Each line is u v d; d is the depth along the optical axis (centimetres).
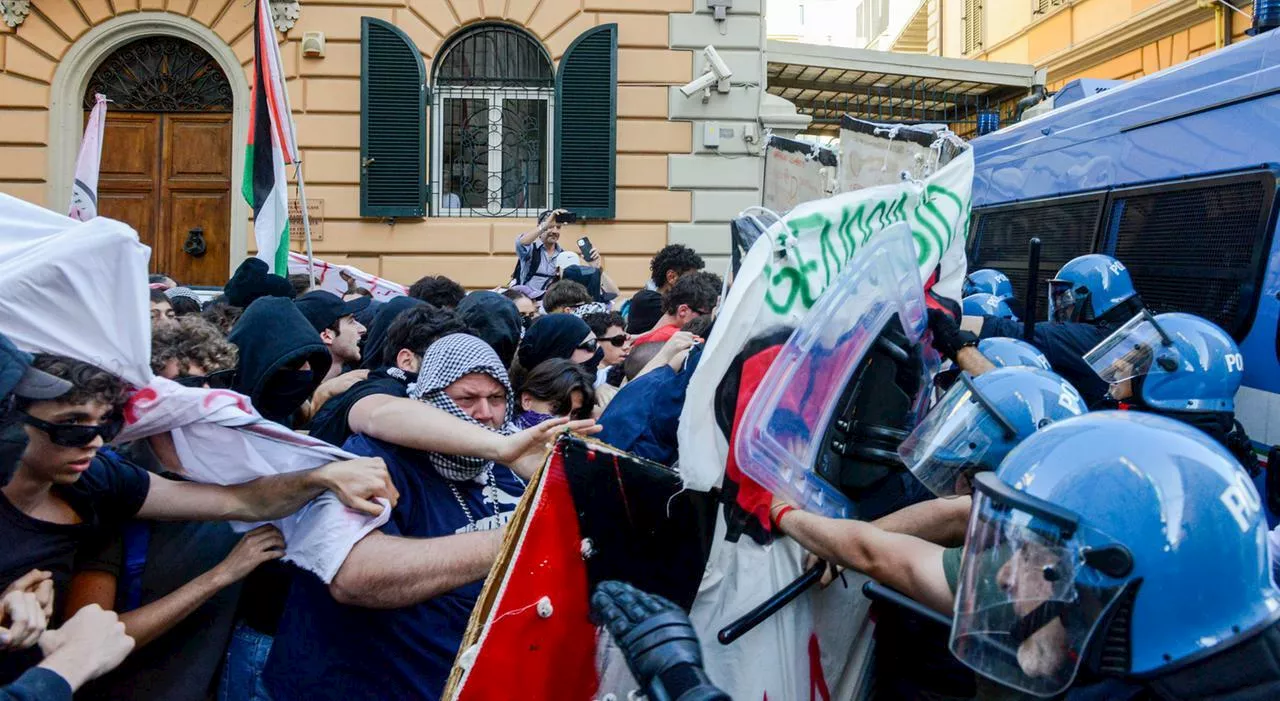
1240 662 133
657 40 1073
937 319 264
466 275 1070
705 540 212
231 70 1046
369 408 239
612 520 201
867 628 249
